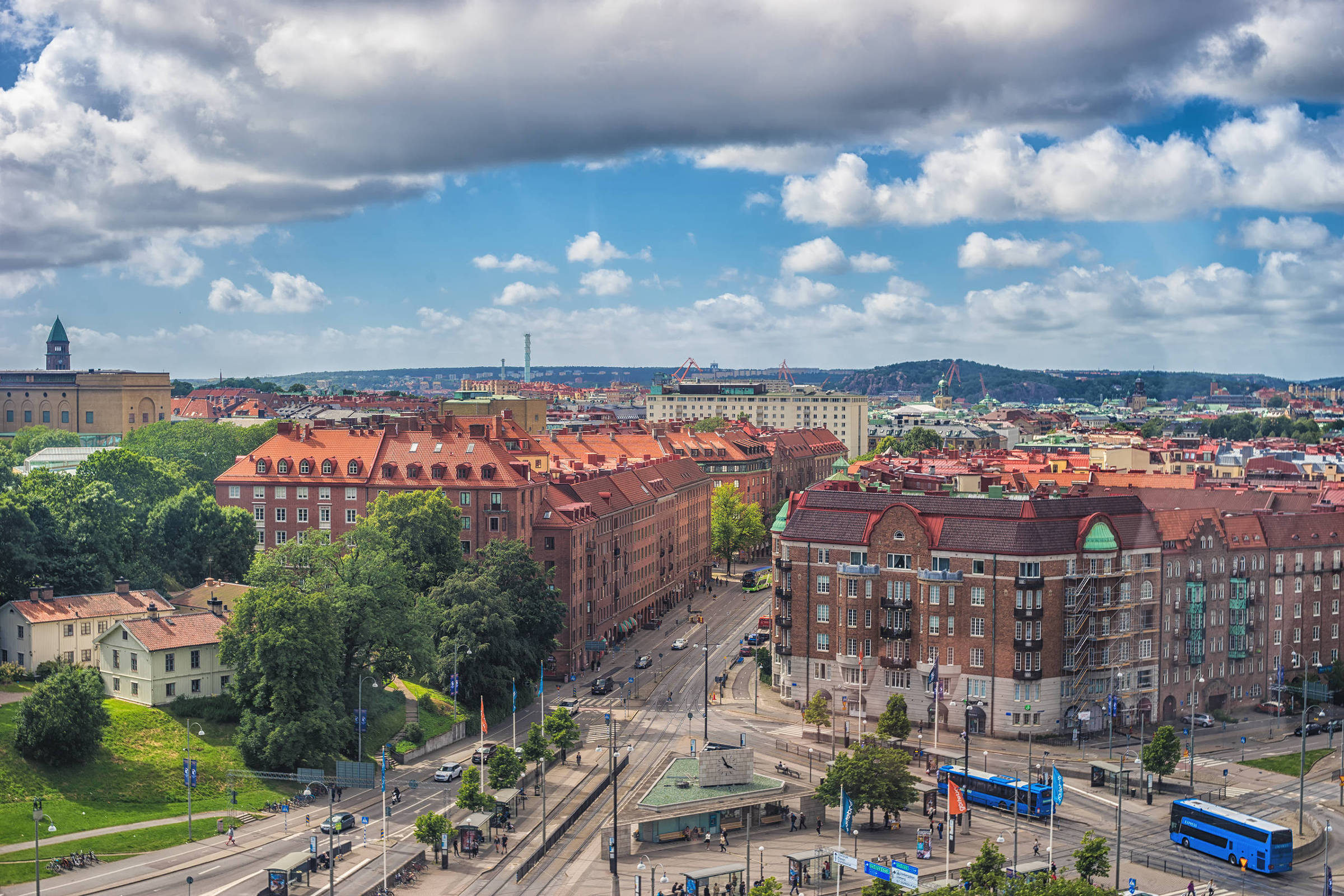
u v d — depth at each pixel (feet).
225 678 552.82
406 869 433.07
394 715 585.22
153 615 550.36
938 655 608.19
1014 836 454.81
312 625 522.47
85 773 473.67
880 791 478.18
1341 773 562.25
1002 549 590.55
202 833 449.06
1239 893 431.02
